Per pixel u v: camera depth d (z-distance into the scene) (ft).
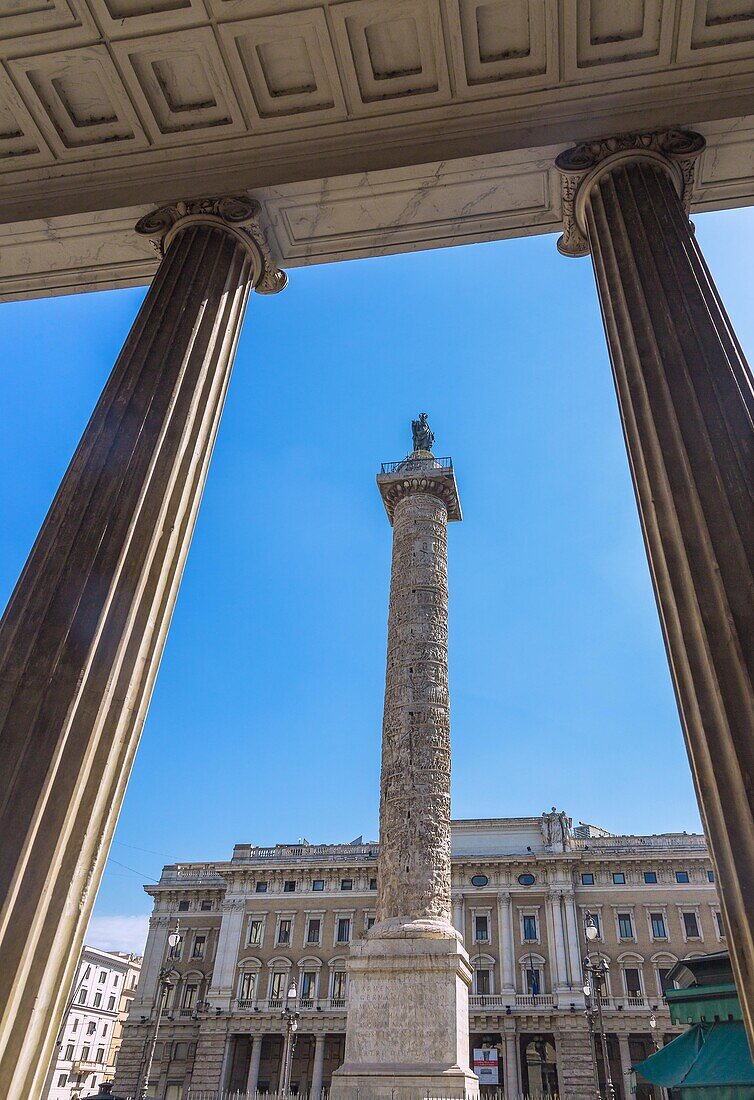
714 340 18.67
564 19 22.25
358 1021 51.06
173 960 169.89
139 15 22.57
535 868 160.86
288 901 169.48
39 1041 13.24
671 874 157.07
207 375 22.06
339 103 24.62
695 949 147.64
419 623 73.05
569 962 148.56
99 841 15.34
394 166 24.67
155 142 25.75
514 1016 144.25
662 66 23.27
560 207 26.27
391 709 68.39
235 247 25.05
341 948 161.38
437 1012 50.29
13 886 13.44
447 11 22.29
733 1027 33.17
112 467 18.94
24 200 26.76
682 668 15.62
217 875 181.47
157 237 25.72
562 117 24.17
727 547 15.61
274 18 22.57
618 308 20.81
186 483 20.01
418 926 54.85
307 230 26.99
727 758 14.05
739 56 22.98
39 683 15.58
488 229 27.27
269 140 25.54
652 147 23.16
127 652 16.92
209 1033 155.22
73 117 25.27
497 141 24.30
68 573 17.13
